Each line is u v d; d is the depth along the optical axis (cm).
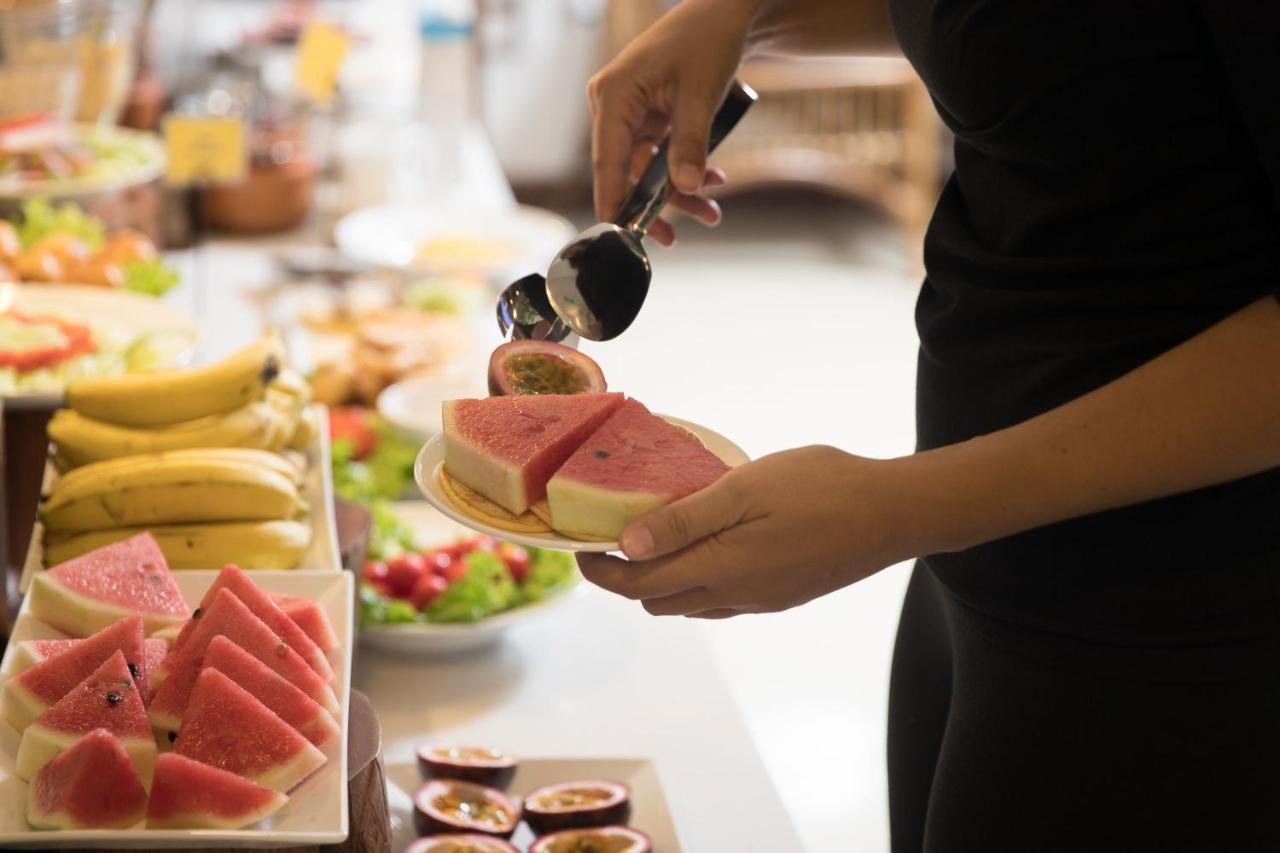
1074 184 97
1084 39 93
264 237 281
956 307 107
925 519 90
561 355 110
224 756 93
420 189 311
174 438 132
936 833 115
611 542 91
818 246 601
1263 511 97
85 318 196
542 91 618
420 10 403
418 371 221
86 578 113
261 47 339
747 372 464
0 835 87
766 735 280
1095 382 98
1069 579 102
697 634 164
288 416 142
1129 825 106
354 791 99
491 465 95
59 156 246
